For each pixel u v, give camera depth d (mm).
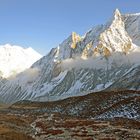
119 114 99438
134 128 70938
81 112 118250
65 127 78500
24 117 116688
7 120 97125
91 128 73438
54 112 135250
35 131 76750
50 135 67375
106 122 82875
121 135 61812
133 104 102188
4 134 61375
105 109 109062
